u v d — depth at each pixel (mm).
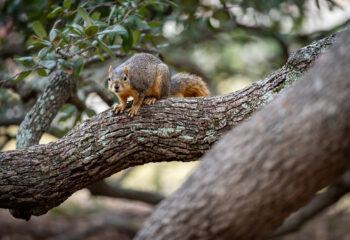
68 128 12953
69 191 9023
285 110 5922
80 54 10422
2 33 15492
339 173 5938
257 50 22172
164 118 8820
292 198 5910
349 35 5793
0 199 8859
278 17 17859
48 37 10234
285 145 5805
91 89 13586
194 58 22172
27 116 10883
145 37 11594
